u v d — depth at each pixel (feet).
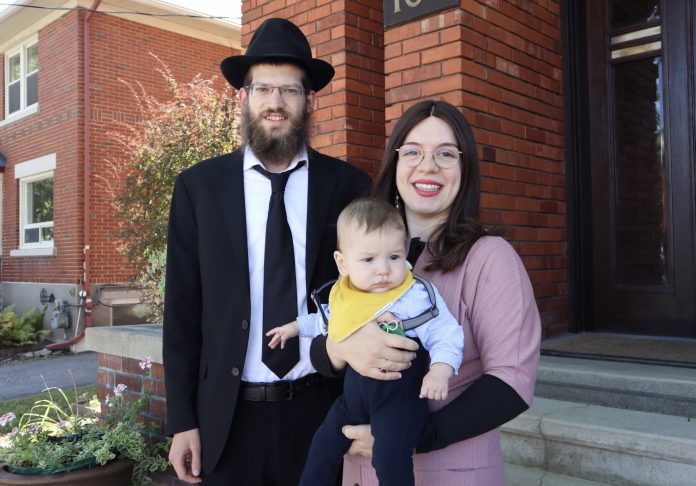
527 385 4.76
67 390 23.82
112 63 37.37
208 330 7.04
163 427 12.16
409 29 13.58
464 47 12.91
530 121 14.97
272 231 7.15
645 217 15.21
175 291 7.17
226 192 7.26
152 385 12.56
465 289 5.23
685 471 8.50
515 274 5.08
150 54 38.78
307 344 7.06
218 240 7.11
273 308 6.98
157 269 22.85
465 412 4.76
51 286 37.70
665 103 14.87
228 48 43.50
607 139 15.75
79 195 36.11
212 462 6.79
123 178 34.94
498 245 5.24
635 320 15.28
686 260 14.49
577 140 16.03
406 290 5.30
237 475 6.89
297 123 7.34
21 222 42.16
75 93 36.37
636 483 8.93
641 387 10.29
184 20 40.04
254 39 7.39
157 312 25.71
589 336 15.25
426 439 4.88
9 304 42.29
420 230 5.90
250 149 7.45
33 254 39.42
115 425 12.16
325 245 7.33
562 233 16.02
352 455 5.58
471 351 5.19
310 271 7.14
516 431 10.07
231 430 6.91
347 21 16.10
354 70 16.25
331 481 5.53
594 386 10.84
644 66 15.29
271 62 7.30
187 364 7.08
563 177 16.15
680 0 14.64
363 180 8.00
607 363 11.75
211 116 33.14
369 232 5.31
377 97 16.78
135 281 33.99
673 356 12.09
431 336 5.08
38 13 38.45
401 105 13.67
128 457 11.37
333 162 7.95
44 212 40.78
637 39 15.31
